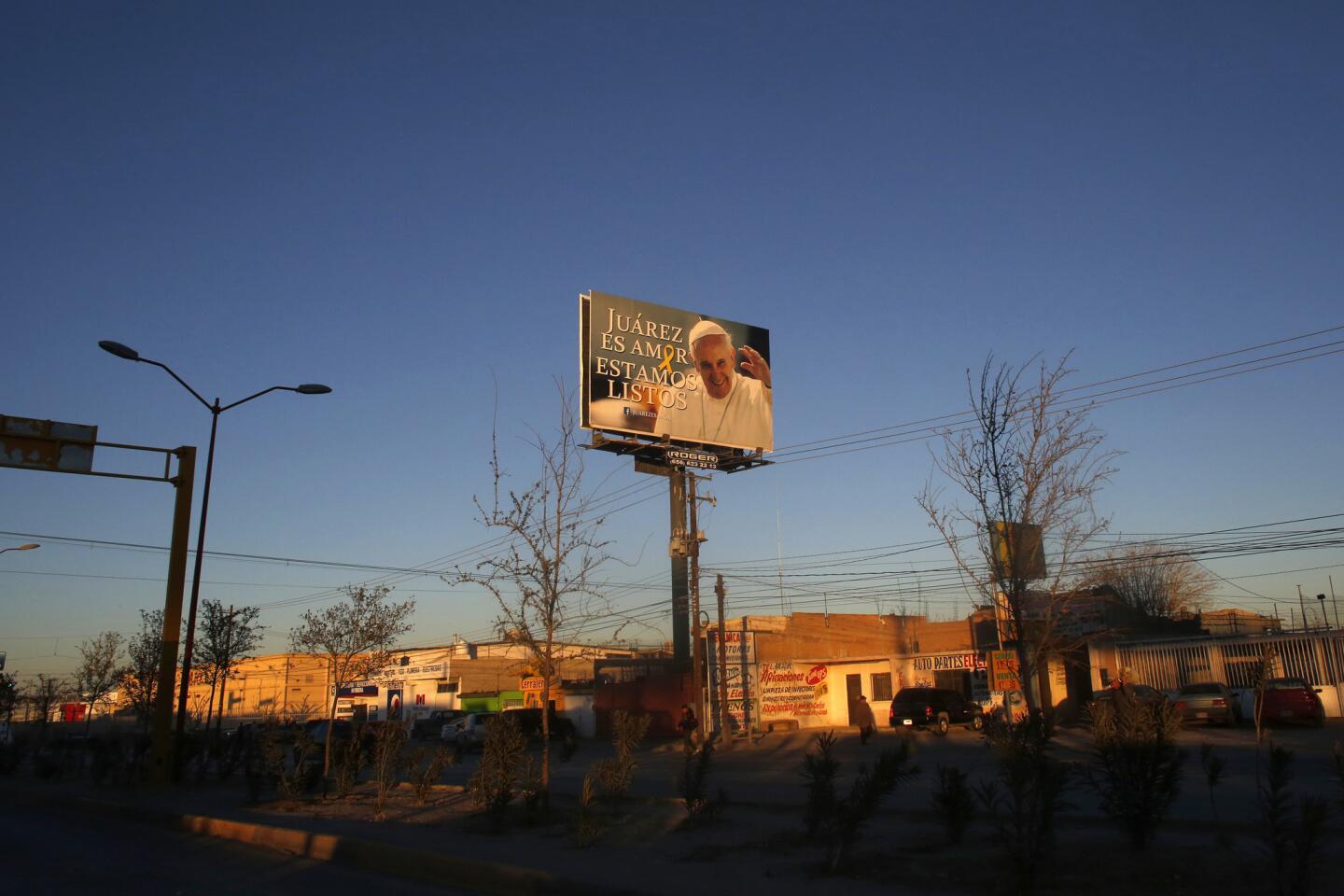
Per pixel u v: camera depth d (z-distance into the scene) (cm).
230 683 8175
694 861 1083
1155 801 995
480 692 7219
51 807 2180
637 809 1489
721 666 3797
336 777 2075
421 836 1355
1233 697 3294
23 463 2203
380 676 7888
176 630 2423
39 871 1273
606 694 5288
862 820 1027
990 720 1373
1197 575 6328
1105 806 1034
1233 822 1187
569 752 2673
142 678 3700
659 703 4847
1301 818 797
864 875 964
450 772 2991
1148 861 920
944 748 3034
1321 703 3247
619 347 4181
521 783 1520
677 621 4628
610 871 1038
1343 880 848
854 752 3102
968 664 4397
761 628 5225
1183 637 3903
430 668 7406
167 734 2378
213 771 2809
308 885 1140
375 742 2081
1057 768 927
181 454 2455
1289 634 3731
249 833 1525
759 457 4516
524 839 1296
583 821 1230
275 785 2044
